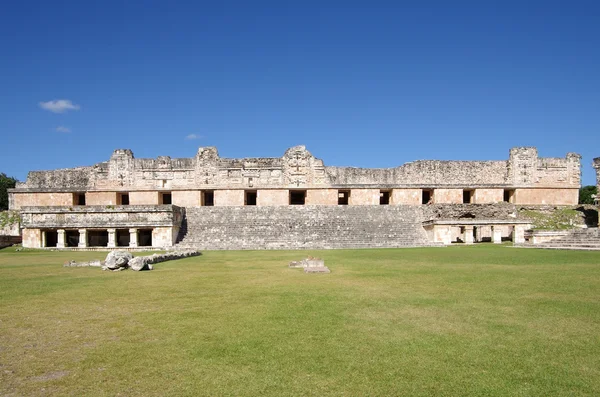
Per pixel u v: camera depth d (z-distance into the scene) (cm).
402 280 1239
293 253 2542
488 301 913
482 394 468
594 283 1130
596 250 2191
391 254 2308
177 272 1508
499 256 2042
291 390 479
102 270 1586
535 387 485
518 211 4472
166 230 3422
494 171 4775
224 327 721
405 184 4731
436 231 3425
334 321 755
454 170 4753
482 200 4725
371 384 494
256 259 2106
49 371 539
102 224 3462
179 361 567
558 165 4788
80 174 4866
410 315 795
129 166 4819
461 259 1923
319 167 4775
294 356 582
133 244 3441
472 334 674
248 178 4791
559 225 4075
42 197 4847
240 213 3928
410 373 523
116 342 647
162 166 4816
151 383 500
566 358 570
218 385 493
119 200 4881
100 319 784
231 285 1168
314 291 1053
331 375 519
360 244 3212
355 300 934
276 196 4775
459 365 548
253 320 765
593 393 470
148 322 759
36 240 3506
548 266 1541
